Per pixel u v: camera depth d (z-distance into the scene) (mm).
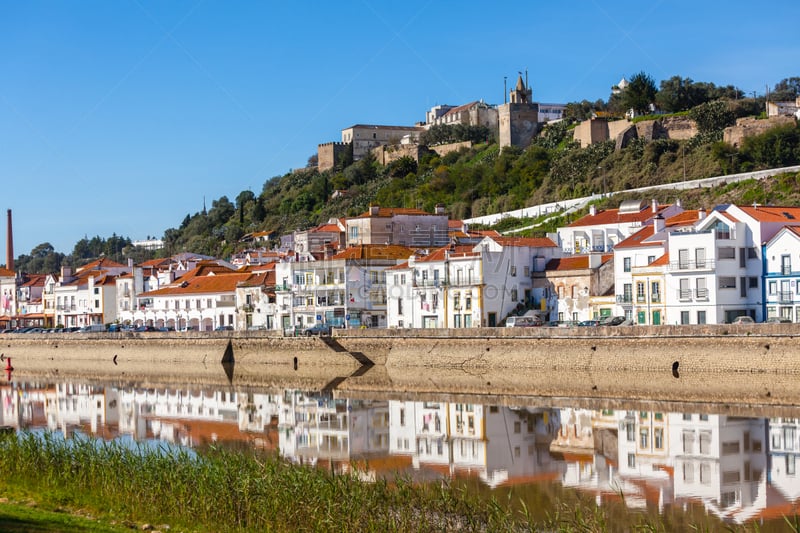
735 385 107562
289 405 116688
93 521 56219
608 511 64625
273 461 72312
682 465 76062
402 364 139875
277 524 55500
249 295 193250
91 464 66375
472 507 60656
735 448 80562
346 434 95375
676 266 132625
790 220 131875
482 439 90125
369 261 173250
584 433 89938
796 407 95500
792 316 125688
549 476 74688
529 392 115938
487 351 131250
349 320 171625
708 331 111688
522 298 159000
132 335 178375
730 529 59750
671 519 62562
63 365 186750
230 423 104750
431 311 163000
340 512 56375
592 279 150000
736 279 129875
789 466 74188
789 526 60406
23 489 64438
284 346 154625
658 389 110625
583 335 121938
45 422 110375
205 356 165375
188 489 60000
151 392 137125
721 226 131500
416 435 93750
